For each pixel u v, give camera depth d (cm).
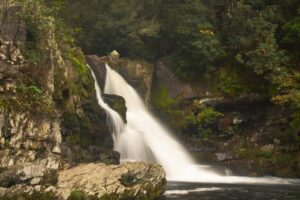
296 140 2861
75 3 4300
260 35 3231
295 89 2862
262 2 3519
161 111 3328
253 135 3114
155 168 1664
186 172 2686
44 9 1844
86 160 2127
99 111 2453
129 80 3347
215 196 1767
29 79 1587
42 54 1730
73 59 2417
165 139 3131
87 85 2431
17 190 1327
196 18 3366
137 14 3981
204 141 3139
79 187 1441
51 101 1642
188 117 3209
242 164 2900
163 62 3512
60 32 2530
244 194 1852
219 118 3216
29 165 1391
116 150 2561
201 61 3291
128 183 1536
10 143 1366
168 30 3500
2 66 1479
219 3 3528
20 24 1623
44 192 1378
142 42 3669
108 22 3853
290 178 2667
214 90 3266
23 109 1434
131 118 3031
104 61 3294
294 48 3266
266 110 3134
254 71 3070
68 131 2088
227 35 3381
